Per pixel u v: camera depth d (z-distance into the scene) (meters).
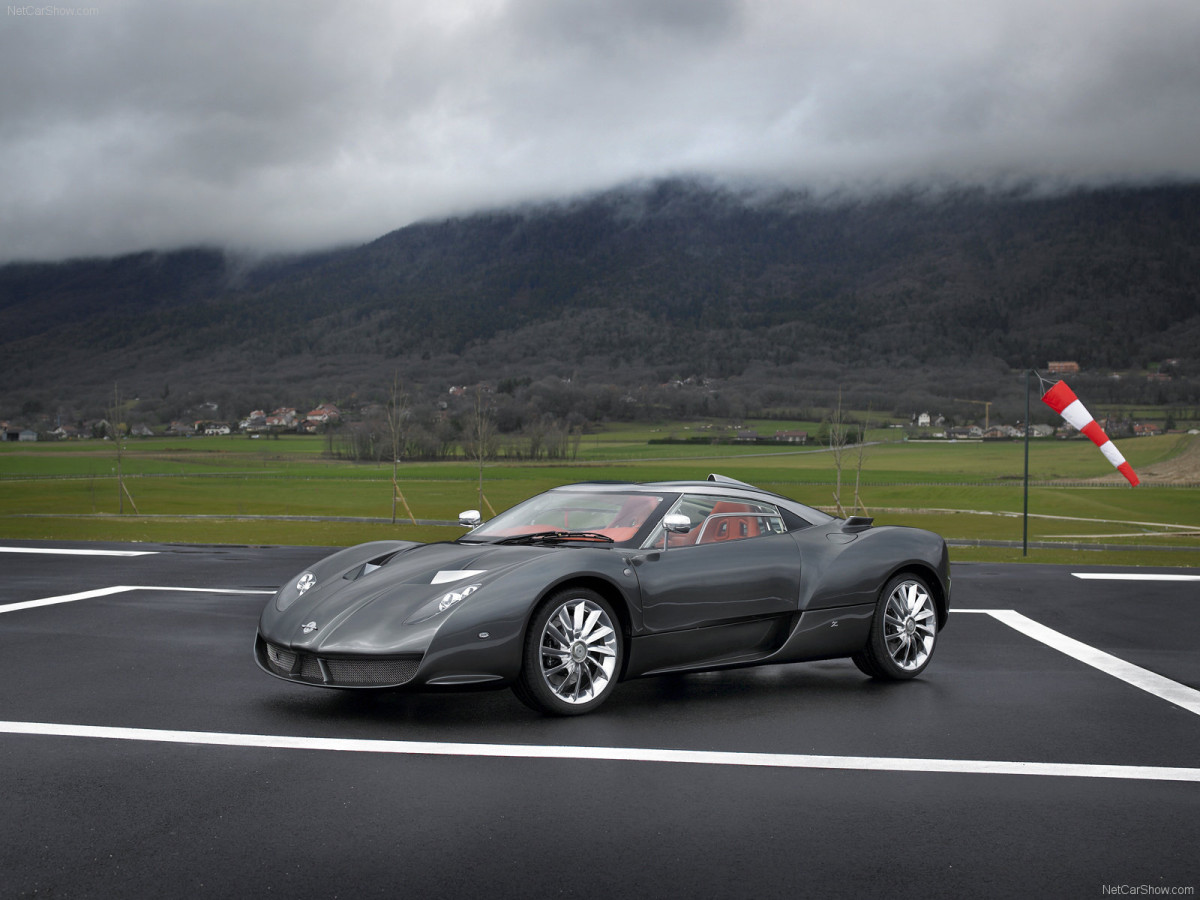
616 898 2.69
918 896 2.72
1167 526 45.19
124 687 5.31
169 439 179.75
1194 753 4.18
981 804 3.49
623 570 4.99
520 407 150.62
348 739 4.29
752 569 5.40
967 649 6.79
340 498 73.69
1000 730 4.56
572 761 3.98
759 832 3.20
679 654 5.19
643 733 4.46
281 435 187.38
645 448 151.88
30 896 2.66
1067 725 4.66
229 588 9.66
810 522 5.93
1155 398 194.88
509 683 4.64
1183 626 7.82
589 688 4.89
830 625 5.62
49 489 82.88
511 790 3.60
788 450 148.88
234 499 72.56
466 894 2.70
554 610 4.75
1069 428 157.00
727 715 4.83
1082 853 3.04
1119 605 9.09
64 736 4.30
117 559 12.56
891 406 194.38
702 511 5.58
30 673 5.66
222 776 3.74
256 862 2.91
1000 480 94.69
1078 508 61.72
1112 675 5.89
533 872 2.86
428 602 4.62
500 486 84.31
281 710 4.83
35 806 3.38
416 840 3.10
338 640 4.54
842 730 4.54
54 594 9.05
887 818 3.34
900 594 5.91
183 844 3.04
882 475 101.69
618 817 3.32
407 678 4.46
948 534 38.47
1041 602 9.30
